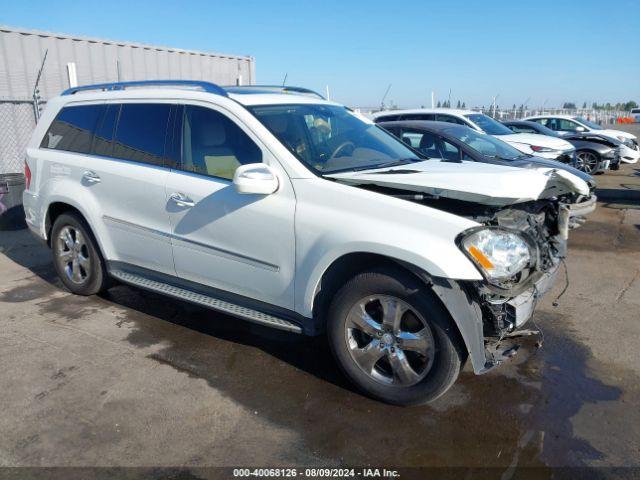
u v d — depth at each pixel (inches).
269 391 131.3
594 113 1481.3
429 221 113.5
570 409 123.7
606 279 213.8
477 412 122.6
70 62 396.2
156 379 136.1
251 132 139.9
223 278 146.9
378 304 126.0
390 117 428.8
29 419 118.5
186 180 149.9
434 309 114.3
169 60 463.8
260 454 108.0
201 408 123.5
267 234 134.0
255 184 124.7
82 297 193.9
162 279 164.7
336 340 128.5
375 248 115.7
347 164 143.9
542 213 153.2
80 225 183.8
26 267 232.2
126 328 166.7
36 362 143.9
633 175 553.9
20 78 372.2
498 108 946.7
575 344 156.7
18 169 373.1
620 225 312.8
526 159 290.7
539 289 125.0
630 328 167.5
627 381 136.3
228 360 146.6
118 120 172.4
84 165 177.0
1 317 174.7
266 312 141.4
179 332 164.1
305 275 128.7
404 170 136.6
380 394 124.8
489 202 117.5
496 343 122.1
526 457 107.0
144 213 161.0
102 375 137.6
